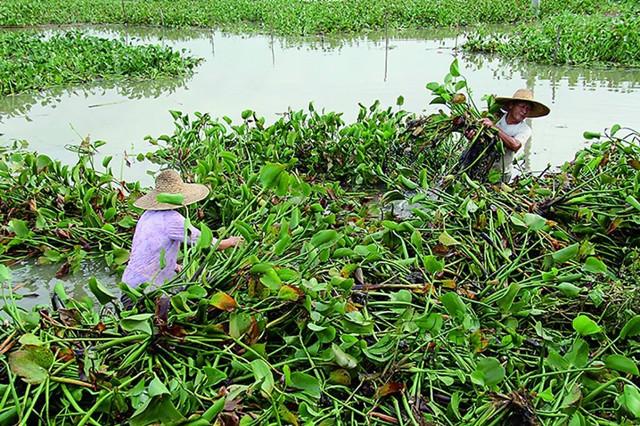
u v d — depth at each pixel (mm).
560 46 11195
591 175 4688
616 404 2537
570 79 9859
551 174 5316
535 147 6508
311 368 2660
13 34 14250
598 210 4184
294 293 2768
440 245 3656
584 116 7562
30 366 2354
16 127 7758
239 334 2744
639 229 3982
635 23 11570
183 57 12000
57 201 4910
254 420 2340
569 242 3973
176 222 3434
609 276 3375
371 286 3256
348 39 15055
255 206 4469
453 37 15070
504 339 2836
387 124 5926
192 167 5598
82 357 2559
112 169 6273
